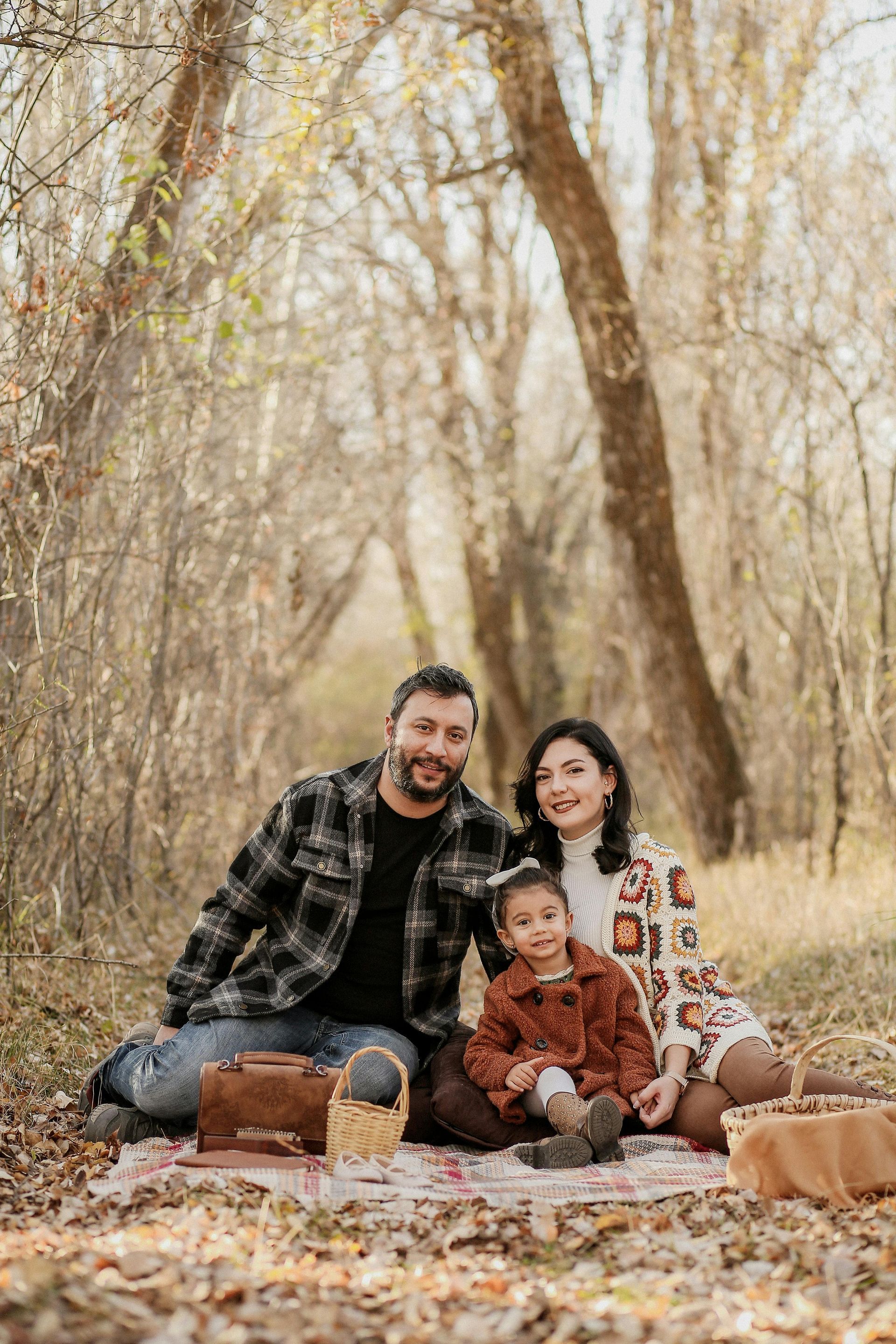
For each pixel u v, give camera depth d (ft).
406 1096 11.10
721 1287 7.97
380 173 25.04
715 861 35.01
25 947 17.71
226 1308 7.40
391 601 81.51
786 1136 10.17
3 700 17.54
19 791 18.08
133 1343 6.75
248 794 28.07
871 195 27.89
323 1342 6.98
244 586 28.68
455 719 12.49
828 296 28.86
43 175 18.53
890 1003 17.56
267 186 22.02
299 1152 11.09
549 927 12.72
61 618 18.67
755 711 36.19
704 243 32.14
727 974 22.66
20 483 17.88
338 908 12.78
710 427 35.53
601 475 36.01
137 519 20.38
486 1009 12.84
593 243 33.24
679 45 32.83
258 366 28.35
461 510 53.98
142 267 18.51
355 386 36.81
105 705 20.47
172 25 18.21
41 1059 14.35
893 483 29.07
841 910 24.11
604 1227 9.27
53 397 18.58
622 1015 12.78
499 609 55.62
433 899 13.04
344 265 33.12
